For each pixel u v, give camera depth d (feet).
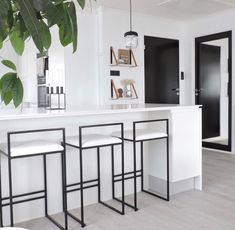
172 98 20.35
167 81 20.06
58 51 15.70
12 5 2.39
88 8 16.56
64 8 2.45
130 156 10.69
